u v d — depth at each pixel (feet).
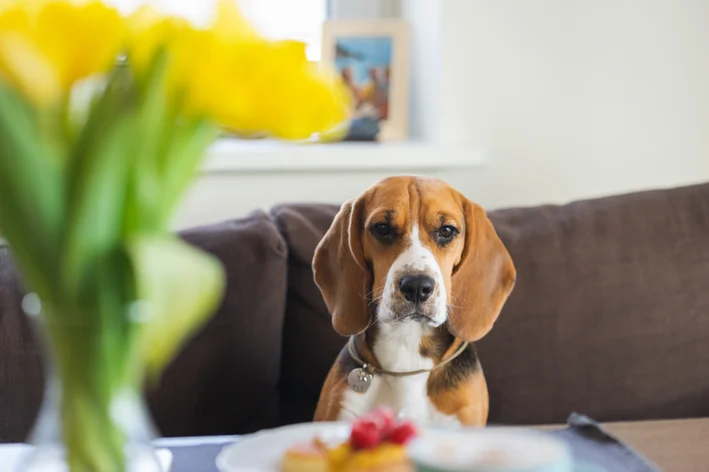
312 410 5.88
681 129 8.05
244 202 7.41
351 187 7.57
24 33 1.68
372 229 4.97
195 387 5.49
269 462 2.86
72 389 1.97
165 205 1.93
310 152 7.32
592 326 5.77
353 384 4.98
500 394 5.72
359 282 5.10
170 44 1.81
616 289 5.82
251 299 5.58
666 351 5.81
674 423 4.40
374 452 2.71
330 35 7.88
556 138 7.85
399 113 7.94
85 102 1.88
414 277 4.71
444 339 5.03
